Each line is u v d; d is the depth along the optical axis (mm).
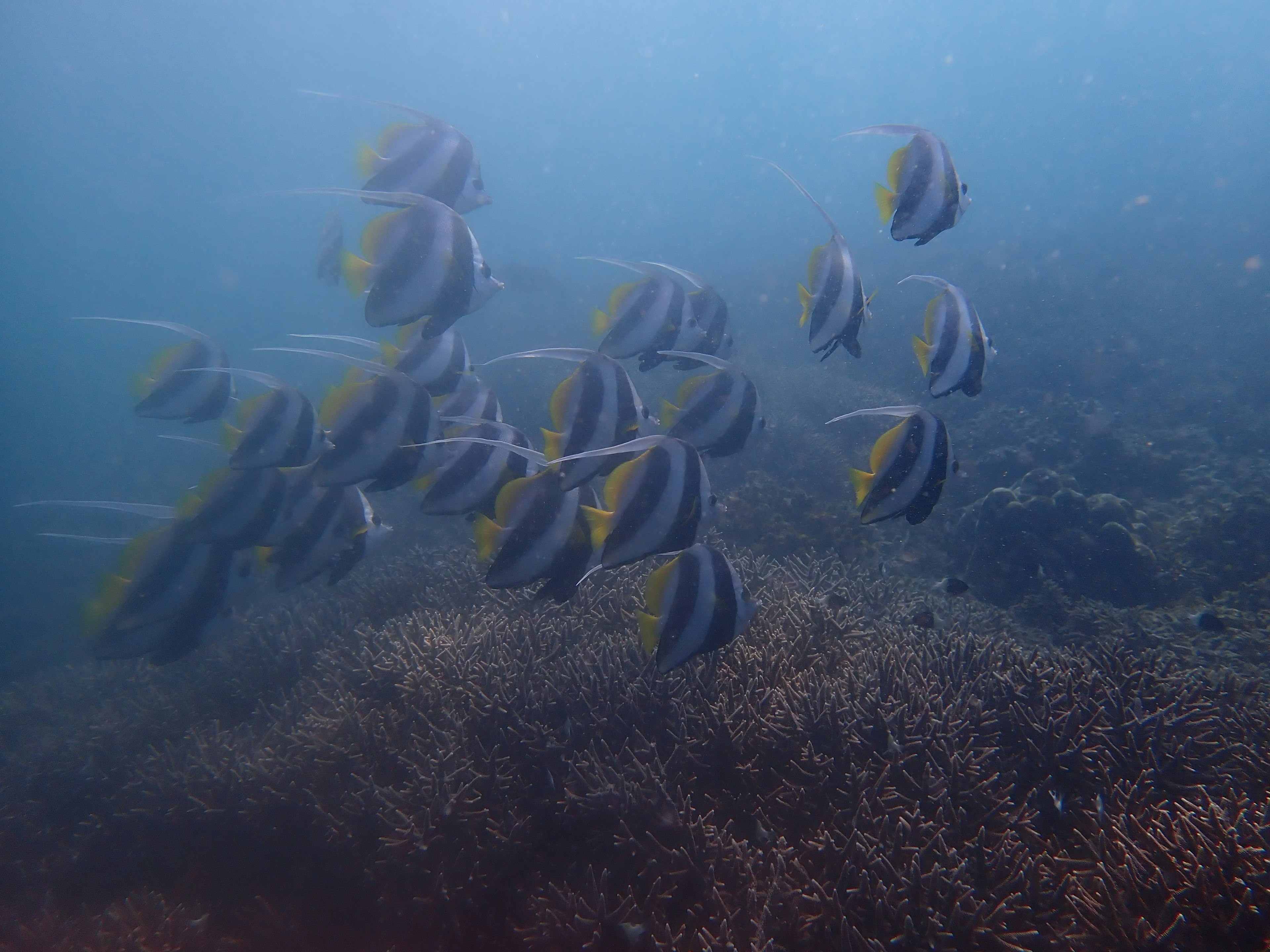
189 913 1044
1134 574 1760
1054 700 1050
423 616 1354
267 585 2109
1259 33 27938
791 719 996
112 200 35750
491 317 6035
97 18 21391
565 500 917
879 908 818
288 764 1090
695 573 842
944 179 944
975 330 966
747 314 5543
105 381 17328
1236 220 8375
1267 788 984
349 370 1156
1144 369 3637
